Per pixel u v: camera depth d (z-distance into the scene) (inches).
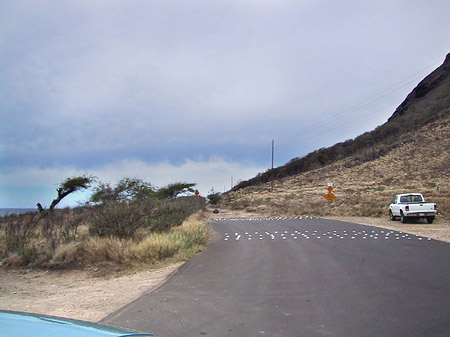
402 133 3095.5
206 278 392.2
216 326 246.8
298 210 1627.7
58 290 415.8
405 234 764.6
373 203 1489.9
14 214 912.9
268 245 630.5
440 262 450.3
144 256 521.3
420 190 1646.2
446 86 3395.7
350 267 427.5
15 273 510.6
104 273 488.1
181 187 1670.8
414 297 302.5
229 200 2906.0
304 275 391.9
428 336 222.2
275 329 238.8
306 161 3609.7
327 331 233.0
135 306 294.2
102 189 704.4
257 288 343.9
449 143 2437.3
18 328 112.0
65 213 922.1
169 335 231.3
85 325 125.5
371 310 271.9
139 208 658.8
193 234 666.2
